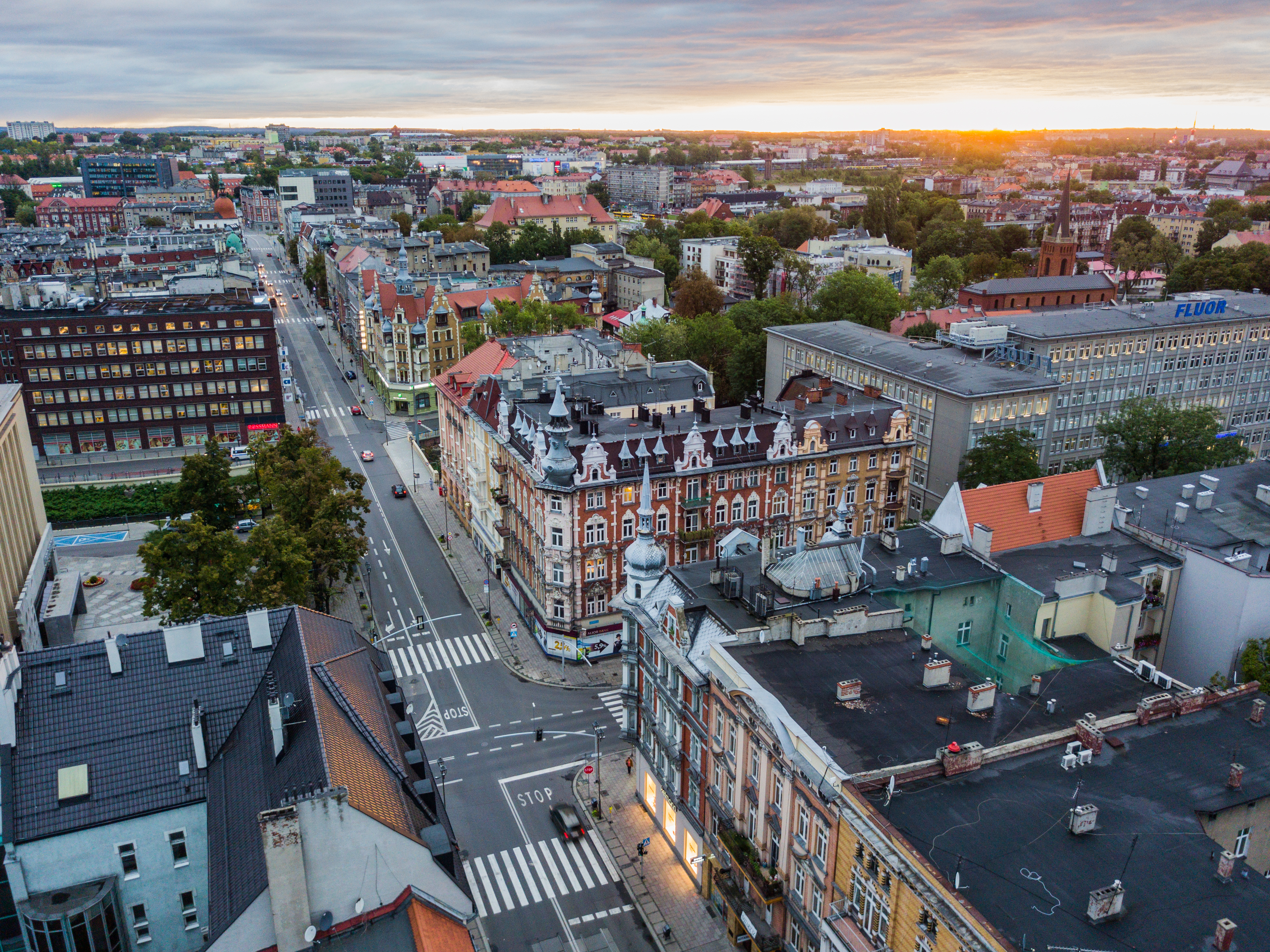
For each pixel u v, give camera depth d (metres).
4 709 51.22
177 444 173.25
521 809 79.62
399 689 65.75
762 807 58.09
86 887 51.34
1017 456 113.25
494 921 67.56
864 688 57.66
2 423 101.19
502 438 111.56
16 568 102.88
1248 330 161.00
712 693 64.00
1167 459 113.69
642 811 79.69
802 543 72.38
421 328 192.12
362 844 46.91
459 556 130.25
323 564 100.38
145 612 85.81
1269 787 48.31
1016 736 53.03
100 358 164.75
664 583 76.94
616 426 109.56
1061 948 37.91
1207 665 72.81
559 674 101.06
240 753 53.91
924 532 79.44
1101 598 69.62
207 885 50.81
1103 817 45.81
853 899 48.84
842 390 126.69
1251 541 78.44
